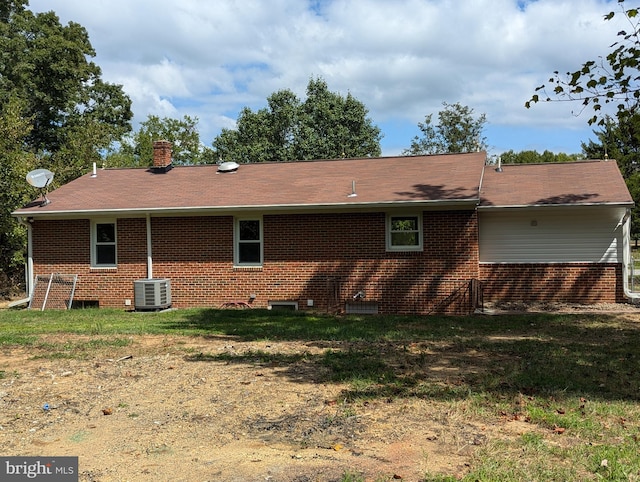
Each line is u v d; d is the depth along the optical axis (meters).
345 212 15.09
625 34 9.60
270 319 13.20
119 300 16.38
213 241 15.91
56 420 5.58
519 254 15.38
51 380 7.17
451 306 14.41
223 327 11.79
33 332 11.20
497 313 13.79
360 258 15.01
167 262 16.14
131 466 4.44
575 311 13.80
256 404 6.08
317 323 12.42
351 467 4.36
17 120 20.86
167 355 8.76
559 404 5.97
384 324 12.23
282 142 44.06
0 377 7.31
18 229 18.89
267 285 15.62
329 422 5.45
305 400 6.20
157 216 16.17
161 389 6.72
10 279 21.27
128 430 5.29
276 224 15.57
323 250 15.25
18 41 33.56
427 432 5.15
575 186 15.77
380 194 14.79
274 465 4.42
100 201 16.67
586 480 4.11
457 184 14.93
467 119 45.22
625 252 14.73
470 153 18.31
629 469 4.26
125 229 16.36
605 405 5.92
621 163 31.89
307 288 15.35
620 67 9.80
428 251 14.60
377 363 7.98
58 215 16.36
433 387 6.64
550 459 4.50
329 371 7.55
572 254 15.06
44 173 16.86
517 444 4.82
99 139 28.88
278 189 16.33
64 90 36.00
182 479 4.18
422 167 17.19
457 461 4.48
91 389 6.73
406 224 14.86
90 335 10.80
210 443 4.93
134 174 19.70
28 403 6.15
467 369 7.63
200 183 17.83
